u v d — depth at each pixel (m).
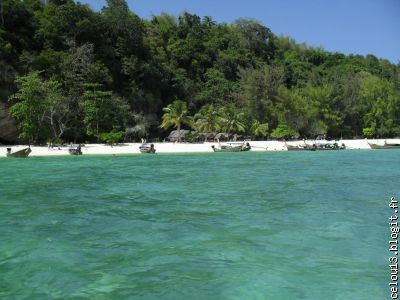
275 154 50.53
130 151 51.00
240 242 11.30
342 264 9.56
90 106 61.62
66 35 73.50
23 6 69.06
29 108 52.72
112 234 12.16
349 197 18.59
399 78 105.12
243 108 83.38
